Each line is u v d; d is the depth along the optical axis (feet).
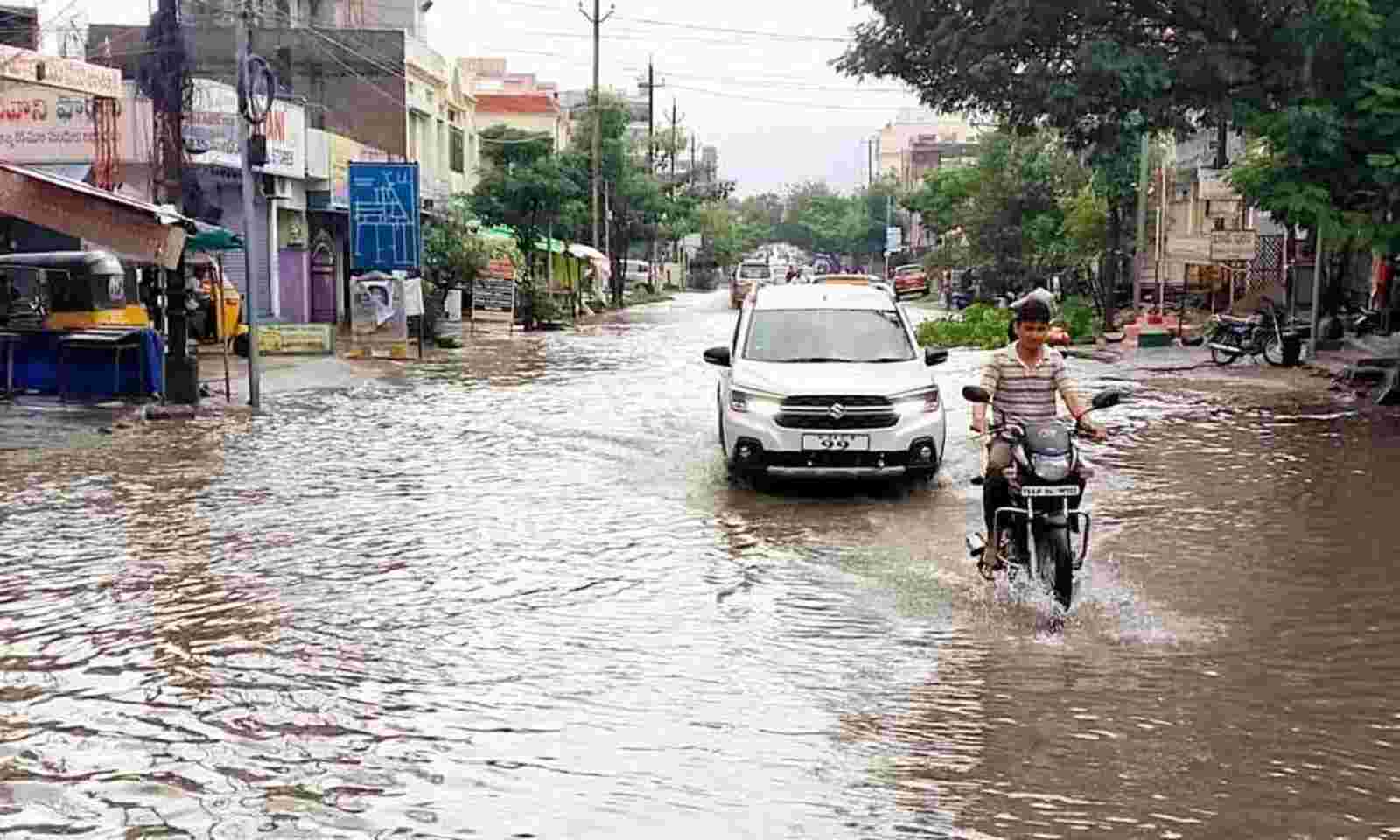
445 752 18.58
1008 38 58.95
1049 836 15.89
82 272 65.57
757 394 38.91
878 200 396.98
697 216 310.65
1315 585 27.99
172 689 21.43
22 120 89.61
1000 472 27.14
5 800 17.02
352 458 45.85
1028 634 24.41
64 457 46.01
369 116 137.28
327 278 119.34
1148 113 58.95
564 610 26.17
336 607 26.35
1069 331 108.06
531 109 209.97
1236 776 17.75
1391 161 49.57
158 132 64.54
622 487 40.04
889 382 38.86
